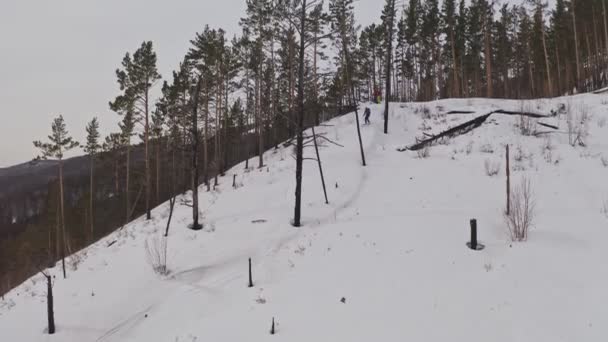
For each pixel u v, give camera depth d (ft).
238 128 140.87
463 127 81.30
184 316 29.12
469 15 141.18
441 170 61.57
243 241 44.16
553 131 70.54
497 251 32.17
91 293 34.96
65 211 123.75
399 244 35.99
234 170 103.65
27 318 31.63
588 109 77.71
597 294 24.08
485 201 46.39
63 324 29.96
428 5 146.41
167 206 91.56
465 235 36.40
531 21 147.64
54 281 40.98
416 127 90.94
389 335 21.91
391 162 71.20
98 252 52.49
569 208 40.96
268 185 69.51
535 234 34.83
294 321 24.86
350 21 111.14
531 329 21.22
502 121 79.66
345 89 128.88
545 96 148.97
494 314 23.15
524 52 156.56
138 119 94.63
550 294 24.77
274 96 113.60
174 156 115.44
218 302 30.53
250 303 28.84
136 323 29.84
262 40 101.71
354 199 55.21
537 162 58.23
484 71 172.14
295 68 108.27
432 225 39.78
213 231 48.65
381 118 98.84
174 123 112.16
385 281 28.94
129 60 92.99
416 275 29.25
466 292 26.02
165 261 38.91
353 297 27.14
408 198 51.65
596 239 32.42
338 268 32.81
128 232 64.23
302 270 34.04
